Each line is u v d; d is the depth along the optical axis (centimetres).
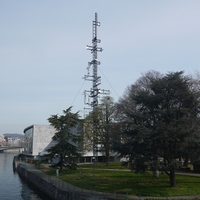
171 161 3234
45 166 7356
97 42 8262
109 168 6206
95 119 6969
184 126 3266
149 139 3209
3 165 10706
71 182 4381
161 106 3559
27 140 12388
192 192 3203
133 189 3456
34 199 4369
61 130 5953
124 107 5750
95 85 8006
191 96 3403
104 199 3003
